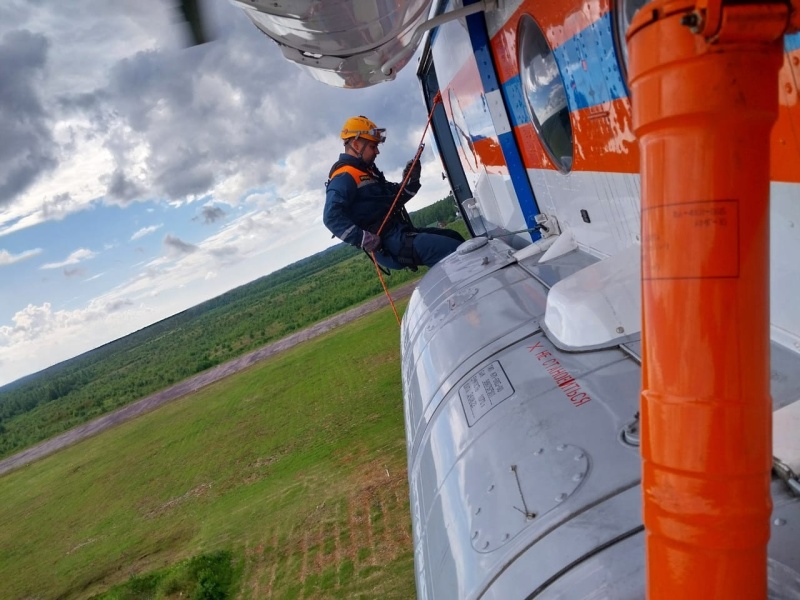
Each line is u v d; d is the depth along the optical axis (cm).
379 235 549
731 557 69
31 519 2053
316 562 925
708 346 66
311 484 1262
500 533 142
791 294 153
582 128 260
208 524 1328
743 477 67
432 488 205
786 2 59
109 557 1404
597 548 116
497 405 199
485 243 479
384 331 2564
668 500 70
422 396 283
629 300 200
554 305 223
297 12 231
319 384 2178
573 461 147
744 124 62
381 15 258
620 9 191
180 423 2611
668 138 65
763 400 67
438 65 515
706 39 61
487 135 439
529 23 281
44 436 4397
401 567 820
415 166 546
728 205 64
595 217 287
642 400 74
